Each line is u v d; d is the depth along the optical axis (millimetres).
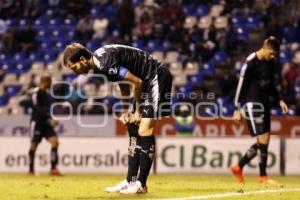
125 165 53000
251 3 69000
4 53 70625
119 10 69500
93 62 23406
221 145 51719
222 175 50031
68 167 53750
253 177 46188
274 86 33656
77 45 23391
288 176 49438
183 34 67250
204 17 69375
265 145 33719
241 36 65812
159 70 24656
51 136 48844
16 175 49062
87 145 53531
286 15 67438
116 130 55844
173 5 69375
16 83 67938
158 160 52344
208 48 65438
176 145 52156
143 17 69312
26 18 73875
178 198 23891
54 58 69688
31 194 26672
